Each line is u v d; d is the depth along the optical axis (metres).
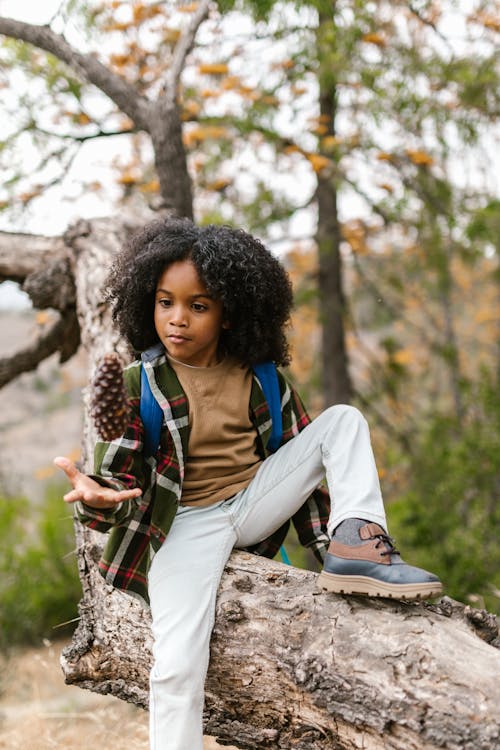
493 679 1.83
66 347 5.12
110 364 1.87
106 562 2.29
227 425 2.32
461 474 6.07
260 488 2.31
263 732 2.17
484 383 6.31
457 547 5.56
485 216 5.58
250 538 2.36
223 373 2.36
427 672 1.88
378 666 1.93
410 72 5.26
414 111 5.40
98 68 4.78
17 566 7.18
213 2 4.83
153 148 4.79
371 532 2.06
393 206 5.70
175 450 2.25
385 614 2.04
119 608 2.53
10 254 4.69
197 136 5.28
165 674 2.05
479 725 1.75
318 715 2.03
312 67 5.30
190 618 2.12
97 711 3.92
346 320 6.82
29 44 4.93
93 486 1.93
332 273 6.63
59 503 7.63
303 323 7.25
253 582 2.23
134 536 2.29
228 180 5.71
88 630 2.61
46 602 6.98
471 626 2.14
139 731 3.60
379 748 1.90
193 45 4.93
